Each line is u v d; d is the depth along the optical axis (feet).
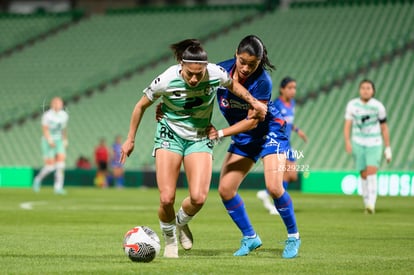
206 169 71.26
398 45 284.41
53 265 65.57
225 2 402.11
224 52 316.60
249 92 73.26
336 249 82.89
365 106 145.89
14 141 307.58
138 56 331.98
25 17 377.71
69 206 163.02
